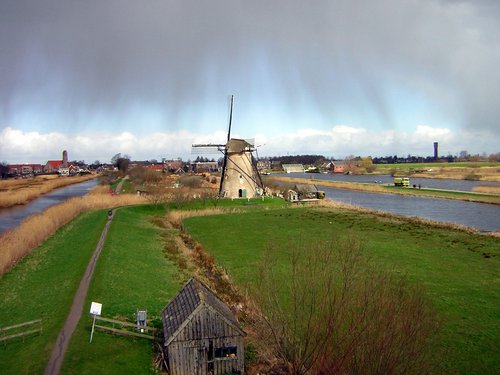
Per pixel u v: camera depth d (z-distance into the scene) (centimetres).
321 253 3002
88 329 2189
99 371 1812
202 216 6538
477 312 2569
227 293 3031
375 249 4134
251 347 2147
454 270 3419
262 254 4038
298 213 6681
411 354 1554
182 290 2206
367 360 1558
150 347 2120
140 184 12375
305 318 2061
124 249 4069
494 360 2023
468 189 11231
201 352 1895
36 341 2091
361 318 1645
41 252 4259
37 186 13000
